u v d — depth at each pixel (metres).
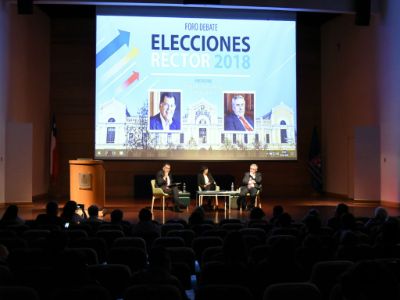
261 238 5.76
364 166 13.94
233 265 3.57
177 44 14.05
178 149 14.09
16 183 13.05
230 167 16.48
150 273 3.12
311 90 17.12
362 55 14.59
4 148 12.96
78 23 16.52
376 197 13.94
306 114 17.06
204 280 3.56
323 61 17.05
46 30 16.14
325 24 16.83
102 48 13.92
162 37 14.01
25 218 10.63
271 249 3.58
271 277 3.52
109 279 3.60
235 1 12.92
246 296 2.88
